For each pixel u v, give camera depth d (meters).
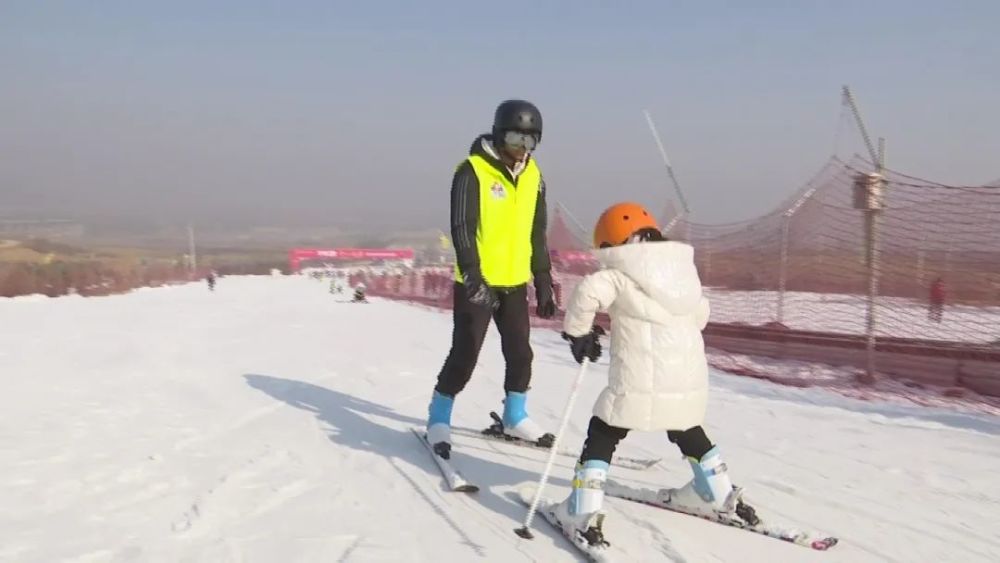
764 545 3.04
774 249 11.99
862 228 8.25
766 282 12.38
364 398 6.45
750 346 9.94
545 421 5.66
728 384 7.57
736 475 4.19
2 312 20.05
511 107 4.03
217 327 14.67
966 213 9.31
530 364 4.55
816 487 3.96
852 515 3.50
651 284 2.98
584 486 3.02
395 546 2.96
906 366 8.02
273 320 17.22
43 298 31.61
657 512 3.39
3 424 5.12
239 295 37.59
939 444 4.94
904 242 9.86
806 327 10.52
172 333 13.02
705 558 2.88
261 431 5.02
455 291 4.30
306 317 18.67
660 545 3.00
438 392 4.41
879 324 10.13
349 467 4.12
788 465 4.40
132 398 6.22
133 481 3.79
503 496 3.62
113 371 7.83
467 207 3.99
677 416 3.01
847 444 4.94
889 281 10.24
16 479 3.79
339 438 4.82
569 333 3.09
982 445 4.90
